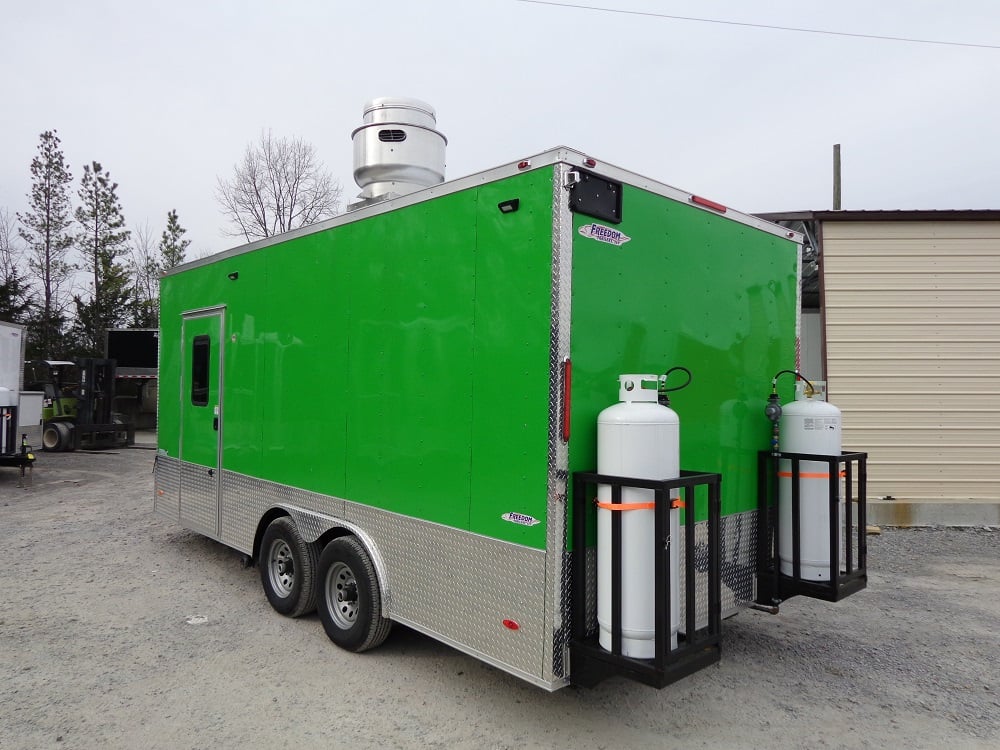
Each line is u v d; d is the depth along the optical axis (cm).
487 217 311
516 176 298
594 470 293
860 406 793
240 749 297
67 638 421
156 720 321
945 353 789
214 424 550
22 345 1421
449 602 326
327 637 424
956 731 325
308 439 433
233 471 522
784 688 369
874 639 445
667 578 268
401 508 357
